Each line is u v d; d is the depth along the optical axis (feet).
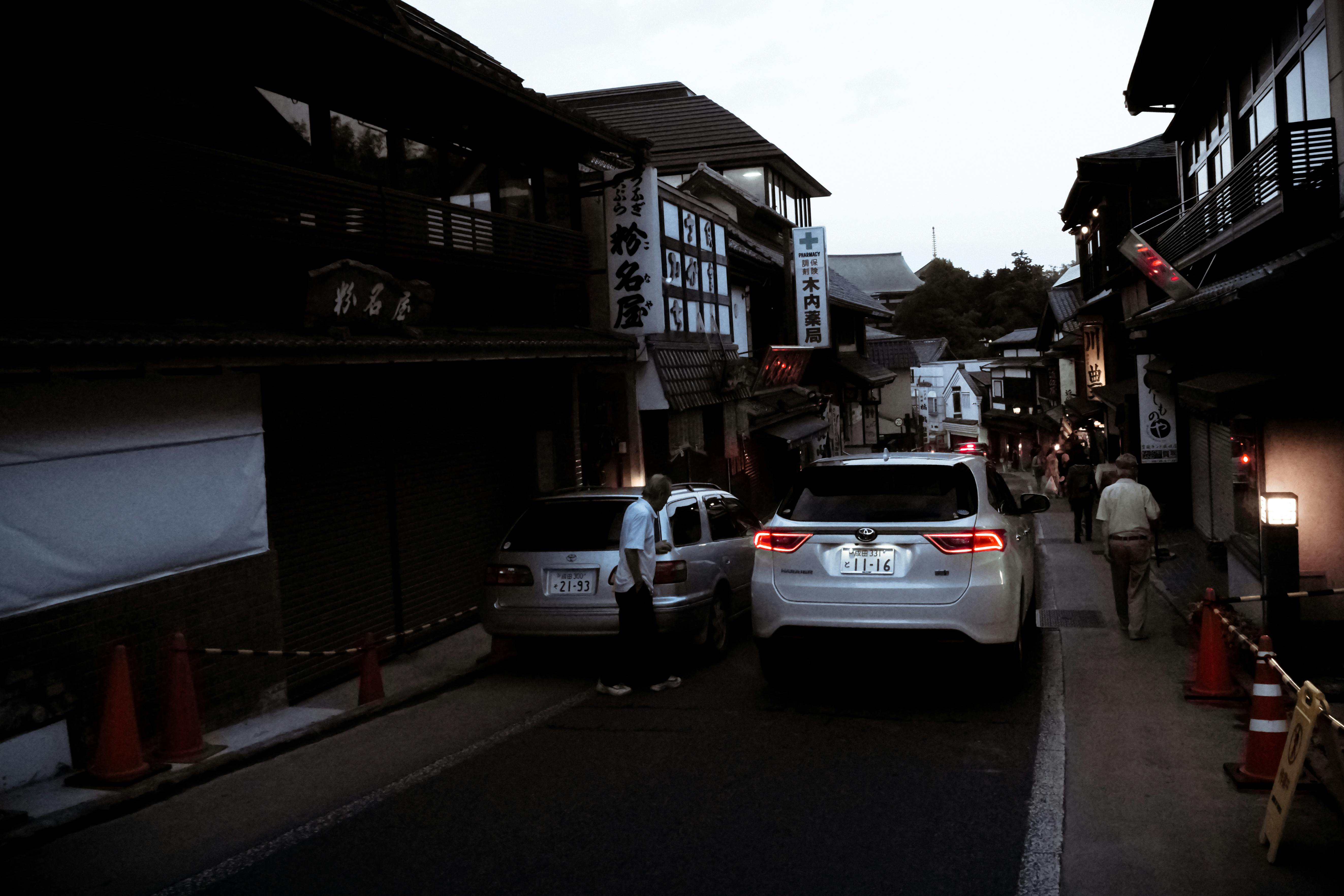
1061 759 17.95
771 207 96.58
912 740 19.34
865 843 14.23
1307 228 30.14
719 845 14.29
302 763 19.16
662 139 97.45
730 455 63.67
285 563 25.34
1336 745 13.32
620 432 47.01
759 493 74.02
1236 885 12.66
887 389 164.96
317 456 26.91
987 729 19.99
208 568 21.74
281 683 23.84
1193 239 40.63
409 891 13.00
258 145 25.03
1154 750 18.35
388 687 25.89
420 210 30.14
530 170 40.81
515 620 25.94
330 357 23.45
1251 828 14.55
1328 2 28.43
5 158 17.74
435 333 29.96
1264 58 36.14
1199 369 45.52
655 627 24.00
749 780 17.16
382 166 30.66
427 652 30.66
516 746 19.75
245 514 22.98
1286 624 21.84
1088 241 87.66
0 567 16.97
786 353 78.79
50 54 19.27
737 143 94.43
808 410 86.84
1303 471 25.57
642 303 46.47
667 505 27.35
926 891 12.63
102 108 20.43
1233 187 34.01
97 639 18.76
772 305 87.04
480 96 34.22
